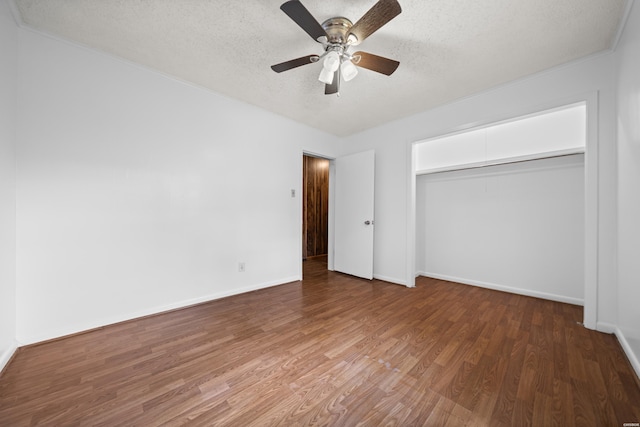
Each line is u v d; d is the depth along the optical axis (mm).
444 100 2902
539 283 2896
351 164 3971
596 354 1696
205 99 2666
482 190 3336
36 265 1819
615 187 1964
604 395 1318
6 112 1605
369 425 1148
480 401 1292
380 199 3719
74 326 1968
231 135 2879
